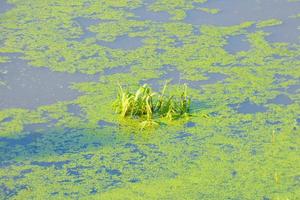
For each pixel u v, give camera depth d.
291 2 28.17
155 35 25.14
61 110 20.34
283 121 19.67
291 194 16.42
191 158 17.95
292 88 21.55
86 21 26.34
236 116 19.94
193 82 21.92
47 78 22.25
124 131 19.27
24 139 18.89
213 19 26.55
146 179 17.08
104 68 22.83
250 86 21.67
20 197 16.39
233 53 23.83
